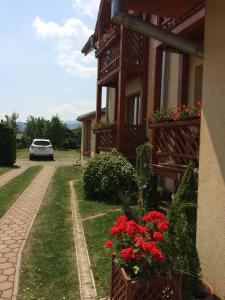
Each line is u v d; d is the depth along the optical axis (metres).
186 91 8.66
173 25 6.79
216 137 3.90
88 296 4.07
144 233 3.53
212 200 3.93
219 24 3.90
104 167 9.96
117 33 11.52
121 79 11.18
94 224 7.11
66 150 47.88
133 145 11.31
